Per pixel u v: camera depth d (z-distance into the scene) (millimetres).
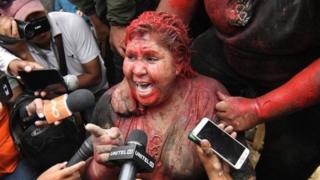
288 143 1836
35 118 1772
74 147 1810
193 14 1811
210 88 1506
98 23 2604
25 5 2174
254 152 1726
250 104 1531
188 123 1445
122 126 1492
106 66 2688
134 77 1392
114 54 2506
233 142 1397
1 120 1914
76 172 1521
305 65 1657
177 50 1396
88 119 1756
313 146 1839
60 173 1498
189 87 1479
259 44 1578
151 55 1363
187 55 1451
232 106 1500
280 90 1556
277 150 1854
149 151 1443
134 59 1391
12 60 2053
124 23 2164
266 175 1899
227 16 1578
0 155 1936
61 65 2375
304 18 1452
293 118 1813
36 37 2242
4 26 2141
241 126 1522
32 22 2176
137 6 2174
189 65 1485
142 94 1401
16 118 1835
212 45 1839
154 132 1453
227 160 1374
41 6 2217
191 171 1438
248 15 1545
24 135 1788
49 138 1759
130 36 1388
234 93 1848
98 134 1329
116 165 1306
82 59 2441
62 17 2385
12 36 2145
